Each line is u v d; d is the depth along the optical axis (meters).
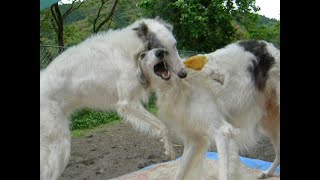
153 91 4.44
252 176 5.11
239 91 4.16
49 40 14.00
